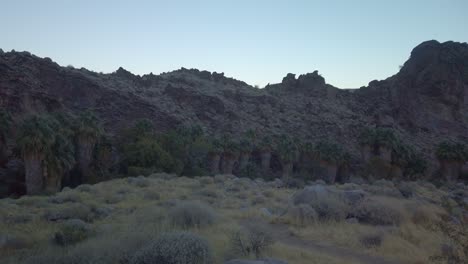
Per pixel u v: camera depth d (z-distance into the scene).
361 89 127.88
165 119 79.94
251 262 9.11
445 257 11.30
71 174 47.72
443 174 68.56
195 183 35.19
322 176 68.62
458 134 105.19
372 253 13.00
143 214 16.94
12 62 70.06
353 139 97.50
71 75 77.06
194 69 134.75
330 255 12.54
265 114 103.69
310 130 99.19
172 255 9.37
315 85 128.62
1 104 58.06
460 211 20.80
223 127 89.12
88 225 14.72
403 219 17.48
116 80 93.50
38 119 40.75
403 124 108.25
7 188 41.53
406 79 118.75
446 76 113.31
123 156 54.25
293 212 17.66
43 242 12.70
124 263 9.55
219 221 16.27
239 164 72.25
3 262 10.40
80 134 48.75
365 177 64.50
